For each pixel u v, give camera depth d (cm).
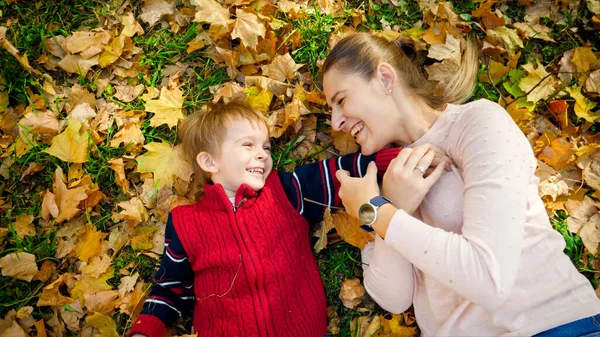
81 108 202
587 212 191
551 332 142
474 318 148
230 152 175
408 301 166
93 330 185
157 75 211
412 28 213
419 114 163
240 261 163
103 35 208
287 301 164
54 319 183
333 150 203
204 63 212
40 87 203
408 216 140
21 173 198
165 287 175
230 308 162
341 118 166
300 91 201
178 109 202
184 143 189
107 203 201
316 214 180
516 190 134
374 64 159
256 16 202
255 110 185
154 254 194
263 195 174
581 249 190
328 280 192
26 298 185
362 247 184
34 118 198
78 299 184
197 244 170
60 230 193
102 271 188
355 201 152
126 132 201
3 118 200
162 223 197
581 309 144
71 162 196
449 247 133
